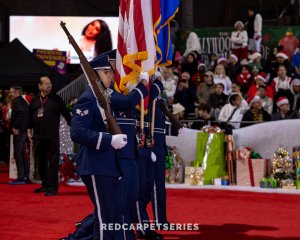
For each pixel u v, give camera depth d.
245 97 21.89
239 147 16.91
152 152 9.10
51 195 14.70
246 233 9.43
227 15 34.72
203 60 27.06
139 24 8.52
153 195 9.59
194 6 35.12
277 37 26.48
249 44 25.81
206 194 14.84
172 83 23.11
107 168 6.76
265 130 16.81
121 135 6.64
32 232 9.38
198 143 16.98
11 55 24.64
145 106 8.67
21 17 34.00
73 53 33.44
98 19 33.25
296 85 20.55
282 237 9.12
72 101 20.53
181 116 19.95
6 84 23.80
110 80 7.26
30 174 19.00
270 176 16.47
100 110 6.84
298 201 13.47
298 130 16.64
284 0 33.31
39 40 33.81
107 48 33.19
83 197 14.37
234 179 16.45
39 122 14.71
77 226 8.45
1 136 26.02
